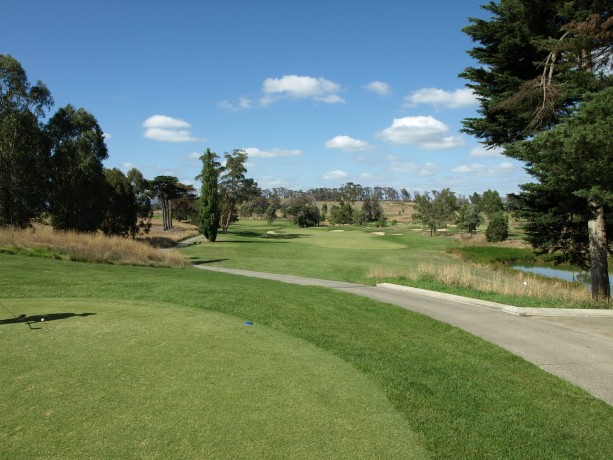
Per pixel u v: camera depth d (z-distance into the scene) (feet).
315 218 336.08
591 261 51.26
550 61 52.34
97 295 34.94
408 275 62.28
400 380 18.42
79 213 128.88
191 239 194.39
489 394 17.61
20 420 13.55
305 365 19.69
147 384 16.70
